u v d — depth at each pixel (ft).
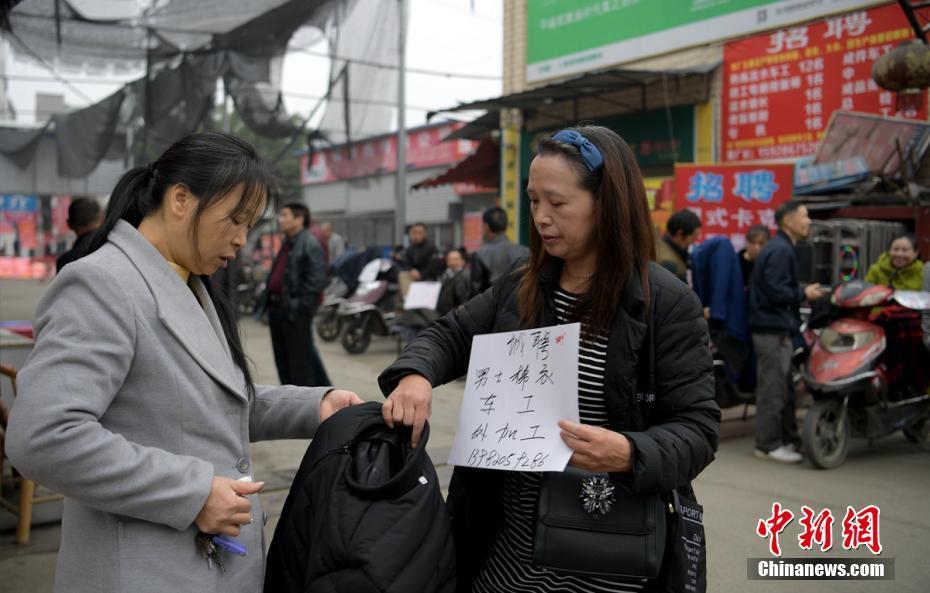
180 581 3.94
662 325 4.54
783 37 25.96
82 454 3.59
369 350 31.19
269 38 17.84
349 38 17.34
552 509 4.52
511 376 4.60
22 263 82.02
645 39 30.30
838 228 20.03
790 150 26.05
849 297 14.97
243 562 4.27
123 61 18.94
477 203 55.77
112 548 3.91
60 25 16.66
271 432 5.14
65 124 24.71
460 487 5.18
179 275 4.24
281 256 18.37
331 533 3.98
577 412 4.23
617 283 4.51
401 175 40.68
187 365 4.05
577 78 27.35
